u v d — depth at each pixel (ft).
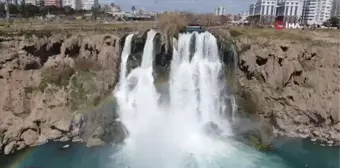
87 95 175.01
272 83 182.70
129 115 175.32
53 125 160.45
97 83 180.86
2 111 154.20
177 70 188.14
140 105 181.88
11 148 147.95
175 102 185.78
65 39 185.06
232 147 157.28
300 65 180.55
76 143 157.48
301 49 184.44
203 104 185.98
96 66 188.34
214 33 202.80
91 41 189.06
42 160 142.92
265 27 276.62
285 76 181.06
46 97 165.89
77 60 187.62
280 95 179.63
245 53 188.65
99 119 167.12
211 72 187.62
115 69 189.88
